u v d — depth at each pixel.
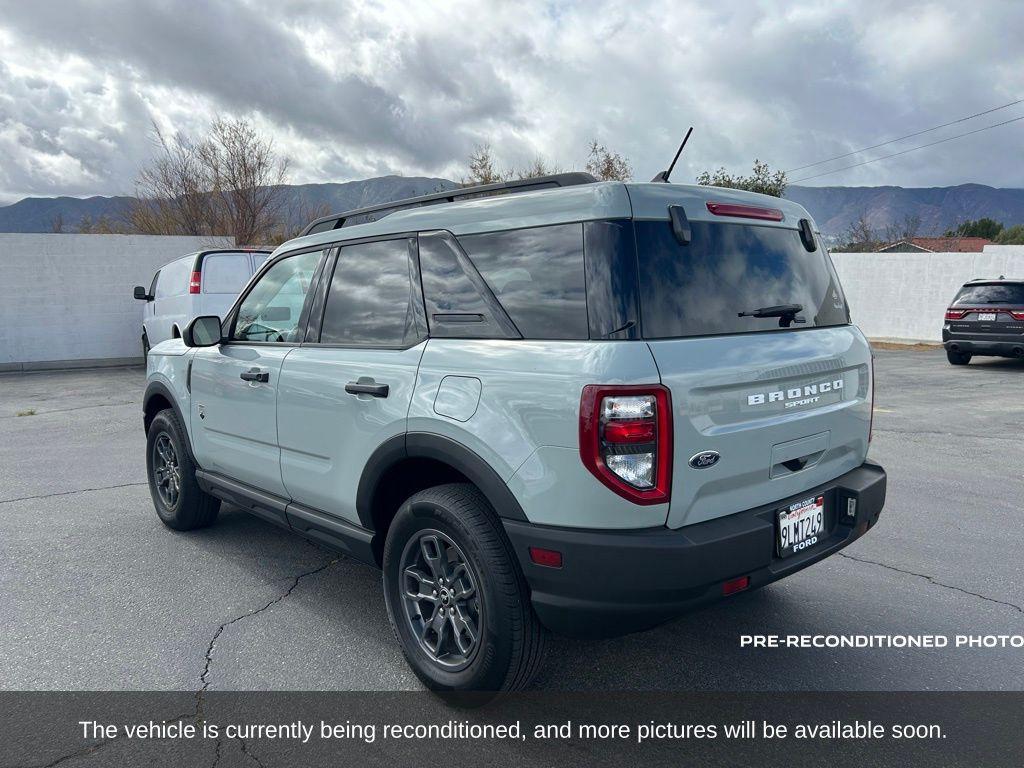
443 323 2.94
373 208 3.54
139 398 10.90
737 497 2.62
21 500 5.66
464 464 2.68
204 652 3.29
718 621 3.58
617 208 2.52
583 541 2.39
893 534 4.73
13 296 15.16
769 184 29.34
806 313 3.06
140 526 5.04
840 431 3.10
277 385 3.65
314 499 3.54
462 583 2.86
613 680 3.07
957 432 7.94
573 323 2.52
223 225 25.38
